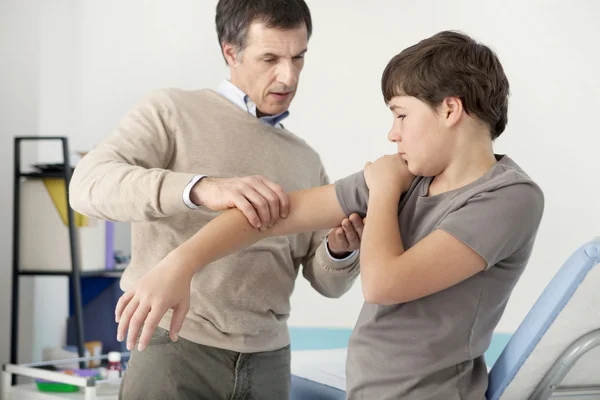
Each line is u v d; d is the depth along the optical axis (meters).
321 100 3.25
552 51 3.12
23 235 2.70
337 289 1.59
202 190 1.18
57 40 3.07
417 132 1.01
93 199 1.30
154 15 3.22
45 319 2.99
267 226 1.13
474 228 0.95
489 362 2.84
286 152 1.60
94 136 3.16
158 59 3.22
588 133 3.10
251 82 1.54
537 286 3.10
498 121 1.04
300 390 2.02
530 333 1.02
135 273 1.43
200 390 1.42
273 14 1.49
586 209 3.11
